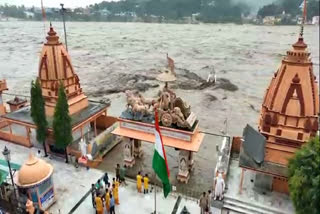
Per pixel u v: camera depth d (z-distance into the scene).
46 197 19.22
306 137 18.06
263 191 19.45
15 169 20.78
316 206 14.91
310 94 17.64
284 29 176.00
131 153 25.05
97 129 30.59
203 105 47.59
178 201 20.55
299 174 15.50
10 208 18.52
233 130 37.09
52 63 25.81
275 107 18.44
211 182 23.72
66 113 23.00
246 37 153.88
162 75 21.81
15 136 27.55
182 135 21.91
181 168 23.22
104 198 19.41
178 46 123.25
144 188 21.20
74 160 24.67
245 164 18.83
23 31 157.25
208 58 94.94
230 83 62.34
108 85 59.84
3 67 76.56
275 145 18.91
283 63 18.19
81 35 165.75
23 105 32.56
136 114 23.72
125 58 94.00
